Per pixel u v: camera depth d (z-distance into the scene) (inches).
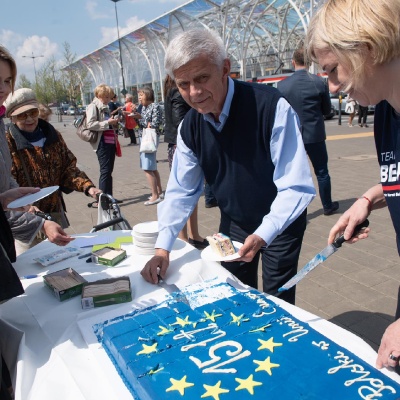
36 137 106.5
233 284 64.4
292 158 66.7
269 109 66.4
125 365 43.5
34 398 43.1
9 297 53.2
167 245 71.2
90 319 55.9
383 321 105.2
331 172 285.6
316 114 173.5
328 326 51.3
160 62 1103.6
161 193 241.4
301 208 65.2
